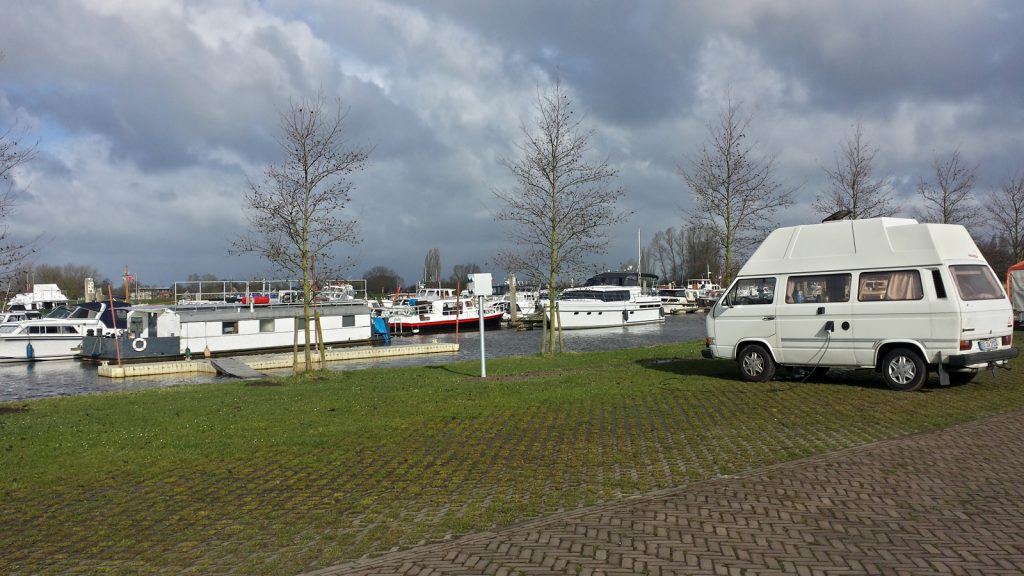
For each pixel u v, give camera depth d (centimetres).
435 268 10619
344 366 3253
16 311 5212
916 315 1173
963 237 1222
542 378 1625
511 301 6088
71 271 8000
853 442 847
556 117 2222
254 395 1490
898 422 949
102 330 3803
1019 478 675
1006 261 3119
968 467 719
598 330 5512
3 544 604
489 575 496
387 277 11338
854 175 2417
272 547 575
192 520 651
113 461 876
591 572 494
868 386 1257
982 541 525
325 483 756
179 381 2912
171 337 3628
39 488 771
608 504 643
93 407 1394
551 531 578
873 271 1238
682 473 738
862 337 1236
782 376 1432
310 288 2008
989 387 1198
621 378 1549
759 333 1375
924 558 498
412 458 851
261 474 801
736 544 536
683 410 1109
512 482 732
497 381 1597
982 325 1163
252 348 3841
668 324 6116
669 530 570
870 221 1261
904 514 588
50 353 3847
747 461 776
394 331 5300
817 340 1295
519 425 1031
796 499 636
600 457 822
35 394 2609
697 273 10488
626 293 5894
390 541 576
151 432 1054
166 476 804
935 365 1173
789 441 865
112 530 631
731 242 2362
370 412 1190
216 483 770
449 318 5459
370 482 753
